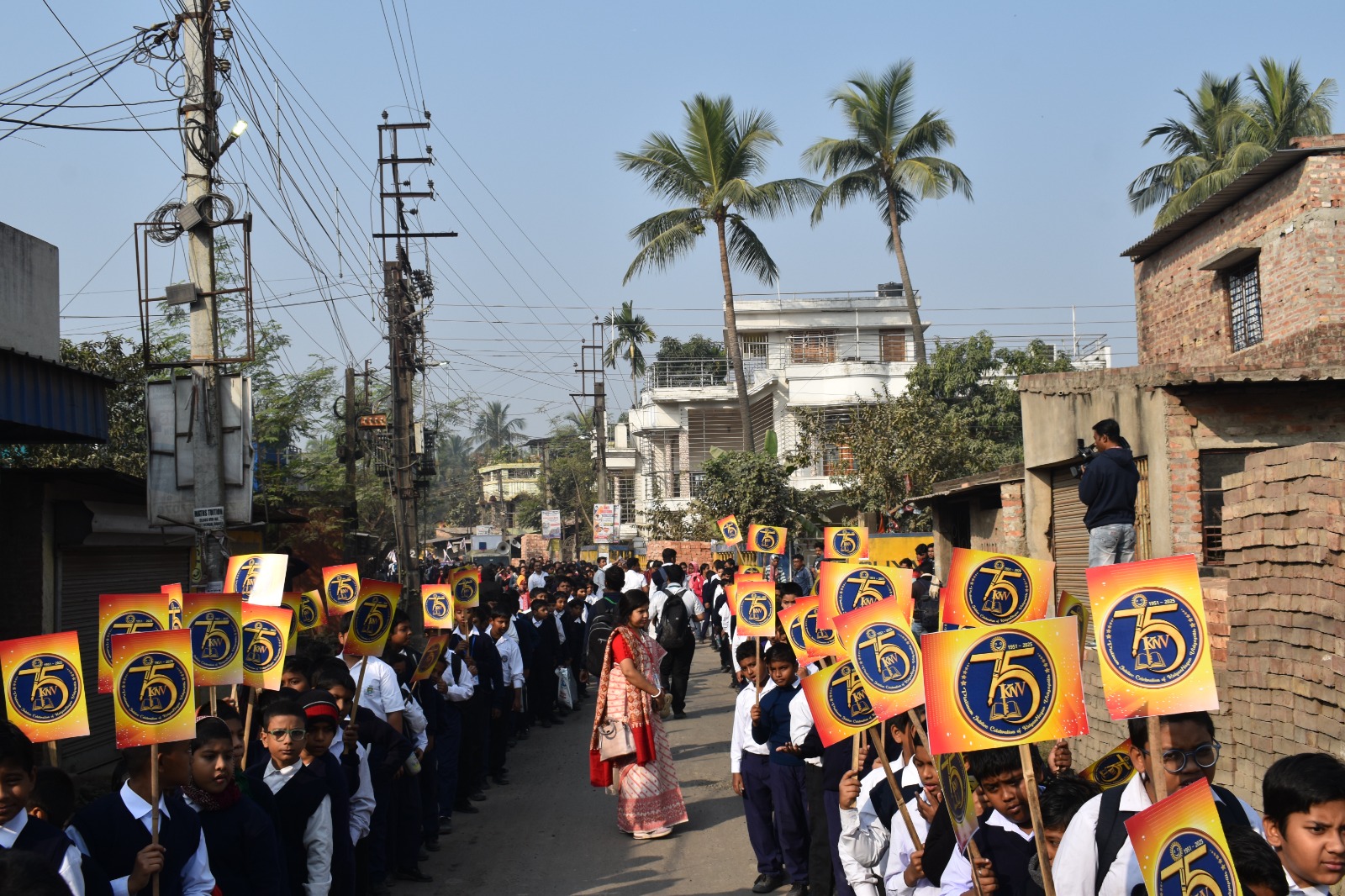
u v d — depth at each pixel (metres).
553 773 13.57
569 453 75.56
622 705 10.30
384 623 8.57
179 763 4.90
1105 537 9.84
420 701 9.99
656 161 35.12
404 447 25.33
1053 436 14.21
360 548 26.16
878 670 5.00
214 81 11.92
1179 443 11.71
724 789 12.28
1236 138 29.48
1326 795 3.26
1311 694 6.97
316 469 24.50
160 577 15.20
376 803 8.46
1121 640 3.74
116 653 4.77
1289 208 16.67
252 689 6.63
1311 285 16.06
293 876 6.43
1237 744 8.03
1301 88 28.78
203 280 11.86
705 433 49.12
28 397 10.85
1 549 12.36
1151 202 31.11
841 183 36.41
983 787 4.33
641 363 60.12
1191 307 19.70
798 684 8.14
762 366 47.56
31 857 3.18
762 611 10.45
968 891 4.32
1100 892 3.66
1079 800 4.14
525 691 15.82
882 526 24.75
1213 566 11.30
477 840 10.41
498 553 56.25
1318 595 6.88
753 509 31.36
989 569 5.15
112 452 19.16
